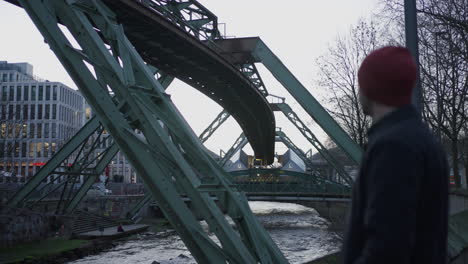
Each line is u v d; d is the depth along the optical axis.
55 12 10.01
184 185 8.55
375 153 1.31
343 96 30.84
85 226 33.91
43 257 21.98
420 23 16.75
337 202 44.25
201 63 26.33
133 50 9.80
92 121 31.03
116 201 44.12
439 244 1.34
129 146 9.07
